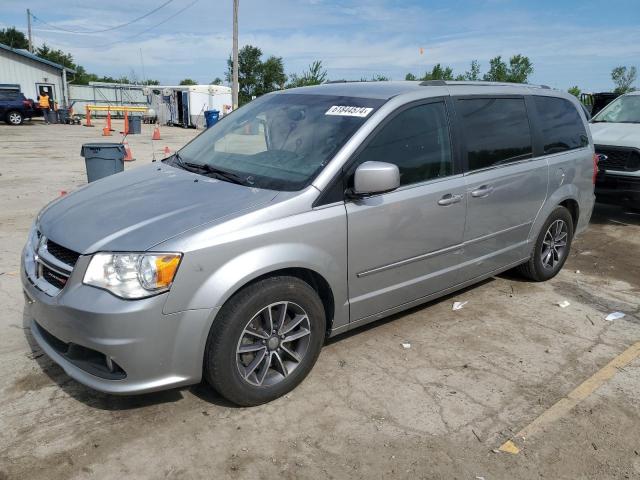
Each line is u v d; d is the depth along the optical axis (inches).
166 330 108.1
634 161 296.0
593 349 159.5
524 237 191.5
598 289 209.0
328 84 173.0
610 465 111.2
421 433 118.7
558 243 212.2
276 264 118.1
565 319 179.6
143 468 105.6
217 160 150.3
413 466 108.7
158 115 1321.4
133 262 106.0
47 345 121.0
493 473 107.7
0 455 107.3
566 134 205.2
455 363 148.5
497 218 174.6
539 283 211.9
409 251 148.0
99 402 125.0
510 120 179.2
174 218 115.9
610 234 292.8
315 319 130.0
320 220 125.7
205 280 110.2
